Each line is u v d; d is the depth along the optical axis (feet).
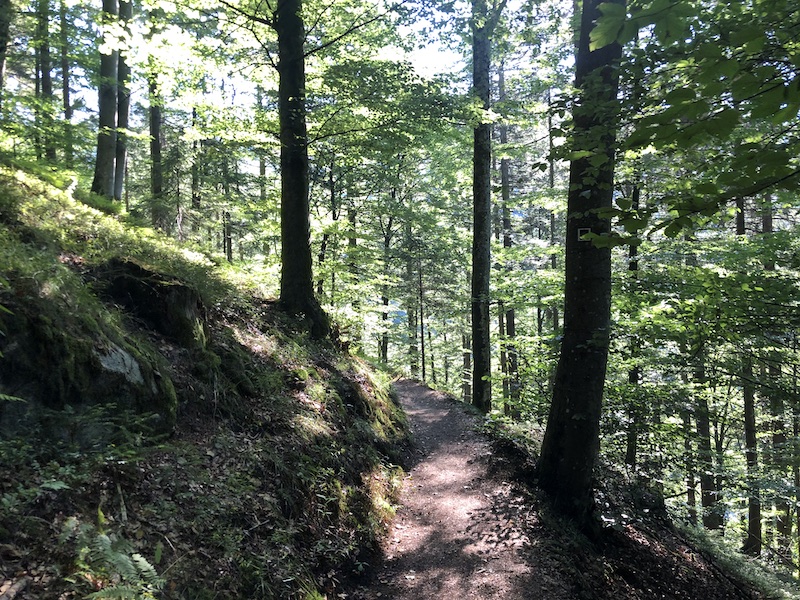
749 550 45.85
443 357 100.94
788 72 6.00
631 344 27.50
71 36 41.24
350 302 56.59
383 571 17.33
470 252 67.87
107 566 9.67
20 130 35.91
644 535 25.26
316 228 42.73
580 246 22.44
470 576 17.21
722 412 46.14
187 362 17.95
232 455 16.11
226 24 32.40
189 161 50.67
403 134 31.94
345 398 26.53
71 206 24.09
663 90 12.25
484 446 30.71
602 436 31.91
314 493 17.51
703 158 14.43
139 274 18.79
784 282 21.24
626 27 5.66
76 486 11.09
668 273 30.73
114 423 13.57
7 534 9.14
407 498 23.58
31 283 13.30
